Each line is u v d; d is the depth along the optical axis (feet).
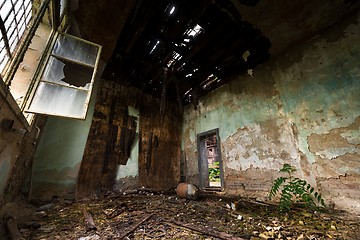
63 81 9.63
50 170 13.34
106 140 16.78
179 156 22.16
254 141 15.46
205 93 21.93
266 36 13.20
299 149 12.42
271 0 10.49
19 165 8.84
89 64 10.91
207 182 19.81
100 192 14.94
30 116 9.04
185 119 24.16
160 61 15.84
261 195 13.57
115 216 8.75
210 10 11.27
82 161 14.76
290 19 11.80
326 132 11.28
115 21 11.73
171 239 6.15
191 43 13.84
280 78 14.67
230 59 15.88
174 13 11.62
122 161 17.38
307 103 12.56
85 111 9.61
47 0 8.14
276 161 13.60
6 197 8.23
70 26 12.36
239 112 17.40
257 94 16.21
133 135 19.04
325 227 7.20
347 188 9.92
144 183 17.98
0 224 6.74
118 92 19.26
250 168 15.21
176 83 18.24
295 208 9.91
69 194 13.69
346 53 11.21
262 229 7.04
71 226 7.38
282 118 13.92
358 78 10.46
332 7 10.91
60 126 14.58
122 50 14.52
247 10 11.18
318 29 12.59
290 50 14.40
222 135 18.48
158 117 21.93
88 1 10.66
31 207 10.84
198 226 7.38
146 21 11.59
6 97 4.79
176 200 13.17
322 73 12.13
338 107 11.01
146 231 6.84
